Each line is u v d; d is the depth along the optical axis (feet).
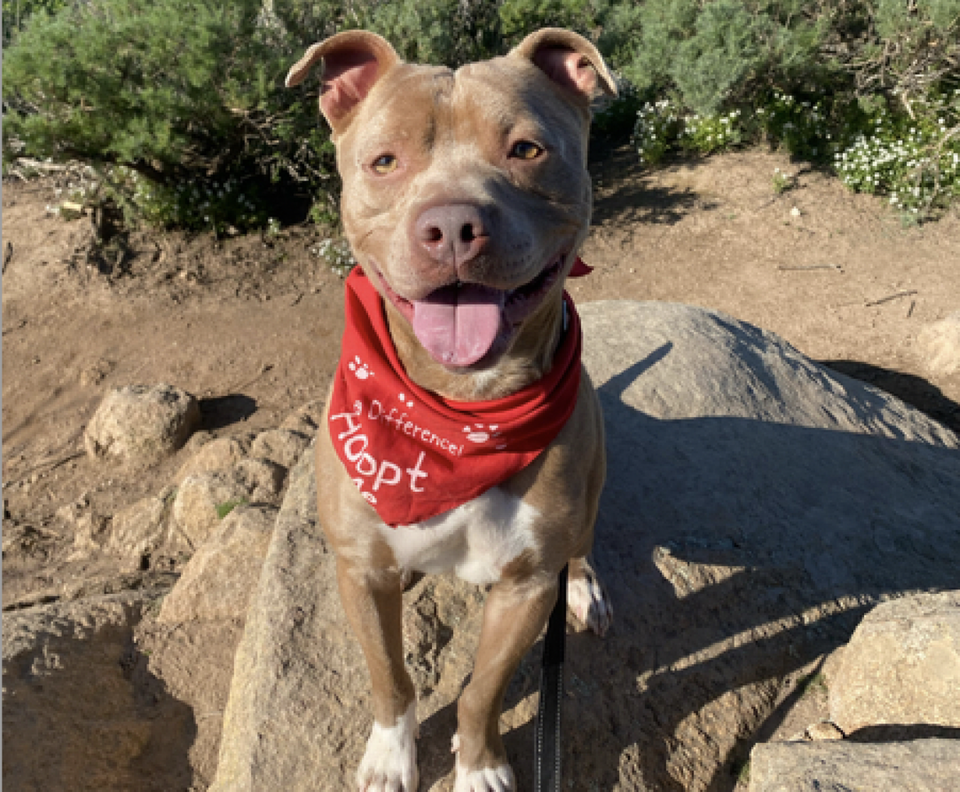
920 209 7.15
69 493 5.25
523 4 7.48
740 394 3.57
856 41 8.16
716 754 2.18
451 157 1.67
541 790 1.89
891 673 2.06
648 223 7.46
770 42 7.75
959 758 1.57
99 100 6.32
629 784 2.07
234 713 2.21
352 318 1.97
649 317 3.99
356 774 1.99
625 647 2.37
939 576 2.86
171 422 5.45
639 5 9.39
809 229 7.12
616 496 2.87
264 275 7.07
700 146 8.18
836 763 1.63
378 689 1.98
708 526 2.80
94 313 6.68
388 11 7.38
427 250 1.52
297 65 1.81
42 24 6.60
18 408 6.00
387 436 1.87
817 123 7.98
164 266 7.10
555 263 1.78
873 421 3.89
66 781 2.50
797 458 3.28
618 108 8.77
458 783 1.95
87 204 7.42
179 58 6.53
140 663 2.92
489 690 1.90
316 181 7.57
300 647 2.26
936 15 7.14
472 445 1.81
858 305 6.30
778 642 2.47
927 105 7.75
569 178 1.74
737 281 6.70
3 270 7.06
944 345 5.65
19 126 6.26
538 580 1.94
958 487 3.55
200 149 7.30
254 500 3.99
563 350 1.90
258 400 5.88
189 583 3.11
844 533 2.92
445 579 2.51
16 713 2.54
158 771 2.65
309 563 2.52
